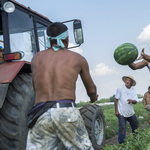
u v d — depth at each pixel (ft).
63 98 6.78
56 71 7.08
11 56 11.73
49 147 6.68
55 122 6.49
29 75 12.43
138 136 15.55
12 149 9.91
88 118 15.05
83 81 8.02
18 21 13.69
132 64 12.42
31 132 6.90
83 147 6.73
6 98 10.49
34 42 14.57
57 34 7.68
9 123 10.12
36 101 7.02
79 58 7.63
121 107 18.30
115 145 15.53
